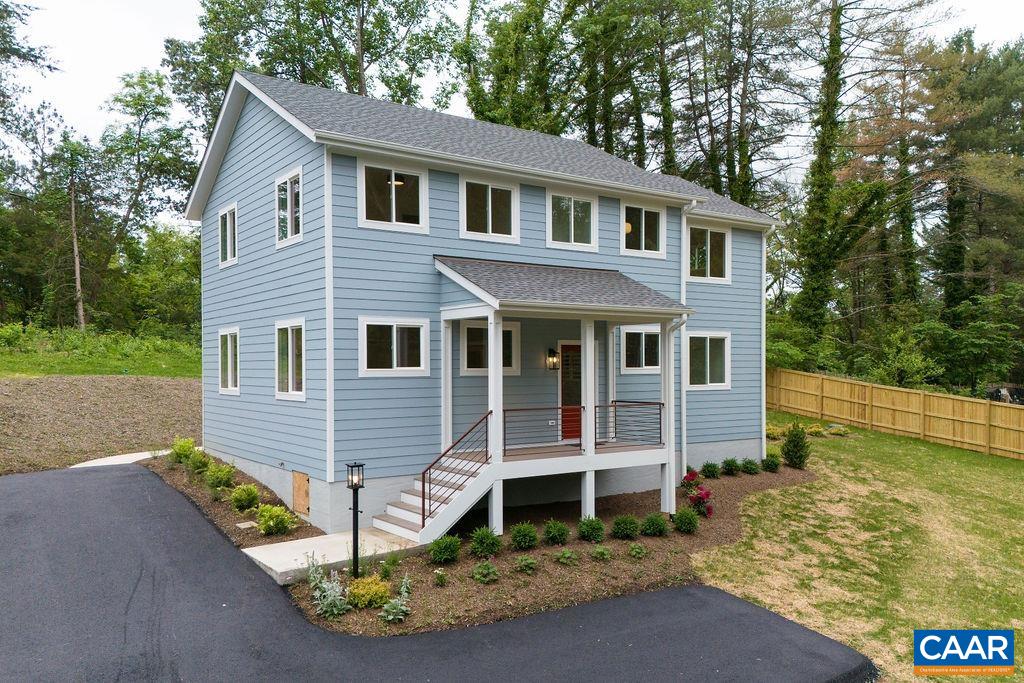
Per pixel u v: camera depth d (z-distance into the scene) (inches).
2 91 1159.6
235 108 553.9
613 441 533.0
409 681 255.3
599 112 1197.1
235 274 574.6
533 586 349.7
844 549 456.1
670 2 1066.1
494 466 415.8
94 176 1341.0
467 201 497.4
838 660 295.1
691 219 641.6
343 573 351.6
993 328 1010.1
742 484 599.5
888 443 794.2
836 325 1338.6
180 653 269.3
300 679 253.4
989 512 560.4
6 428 622.2
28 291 1300.4
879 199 1044.5
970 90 1304.1
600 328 577.3
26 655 262.1
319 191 437.1
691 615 336.8
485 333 511.2
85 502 458.6
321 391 434.0
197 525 423.2
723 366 671.1
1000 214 1216.8
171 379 896.9
